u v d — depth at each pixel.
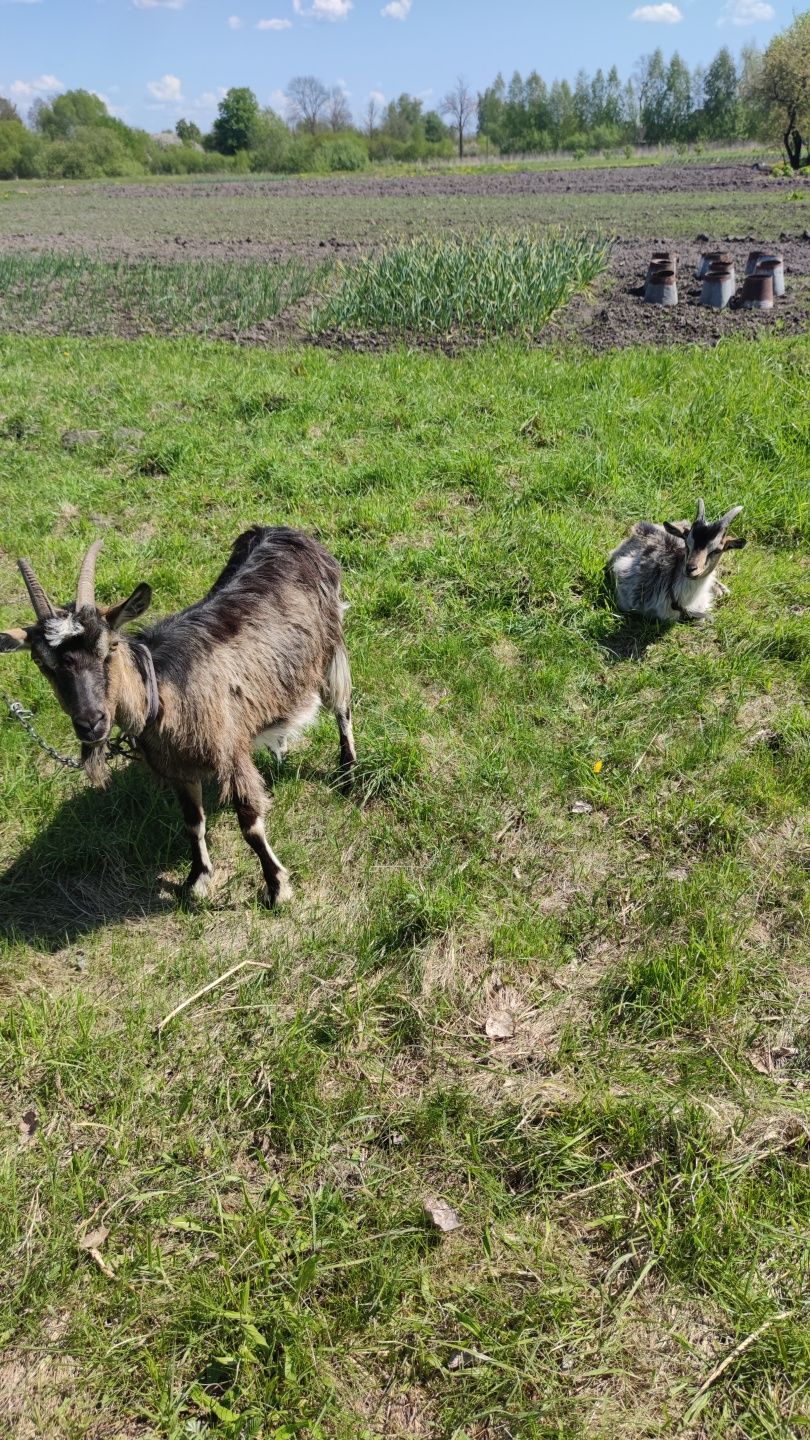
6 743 2.77
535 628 3.16
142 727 2.08
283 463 4.26
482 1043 2.01
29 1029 2.03
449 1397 1.49
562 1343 1.54
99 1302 1.61
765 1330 1.53
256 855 2.47
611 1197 1.73
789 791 2.52
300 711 2.49
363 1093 1.91
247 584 2.41
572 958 2.17
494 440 4.34
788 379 4.79
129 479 4.33
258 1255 1.66
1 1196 1.75
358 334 6.64
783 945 2.17
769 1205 1.68
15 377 5.67
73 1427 1.48
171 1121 1.88
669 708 2.83
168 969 2.18
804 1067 1.92
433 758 2.71
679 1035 1.99
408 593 3.28
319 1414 1.46
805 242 8.95
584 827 2.51
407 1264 1.65
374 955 2.18
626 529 3.68
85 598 1.93
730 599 3.34
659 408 4.54
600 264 7.45
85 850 2.47
